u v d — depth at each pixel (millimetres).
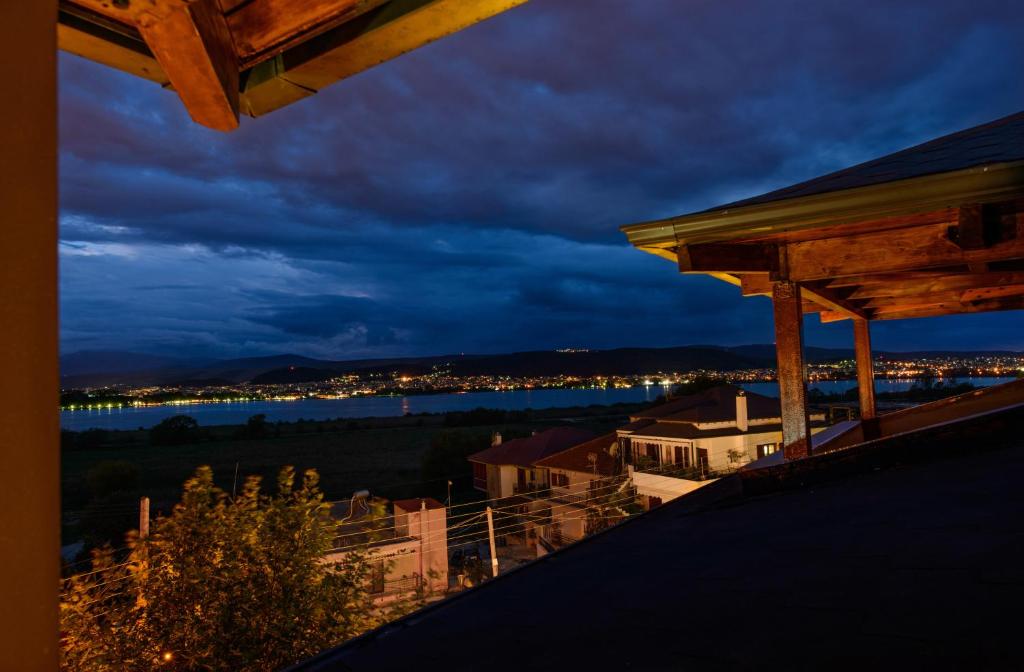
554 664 1945
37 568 633
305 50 1779
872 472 4145
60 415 663
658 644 1915
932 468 3803
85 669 6902
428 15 1570
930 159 4410
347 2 1605
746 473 4457
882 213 3666
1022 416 3924
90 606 7398
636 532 4137
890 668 1444
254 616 7691
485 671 2031
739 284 5246
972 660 1390
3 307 629
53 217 676
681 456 29094
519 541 31562
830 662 1539
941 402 7414
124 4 1280
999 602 1677
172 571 7633
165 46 1425
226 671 7488
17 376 632
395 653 2518
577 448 35125
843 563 2324
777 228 4020
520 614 2678
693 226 4297
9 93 651
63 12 1577
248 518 8234
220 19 1606
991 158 3641
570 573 3299
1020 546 2094
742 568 2566
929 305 8031
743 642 1786
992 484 3082
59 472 658
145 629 7406
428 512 21438
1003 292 7090
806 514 3371
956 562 2072
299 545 8125
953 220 3930
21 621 621
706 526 3764
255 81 1890
